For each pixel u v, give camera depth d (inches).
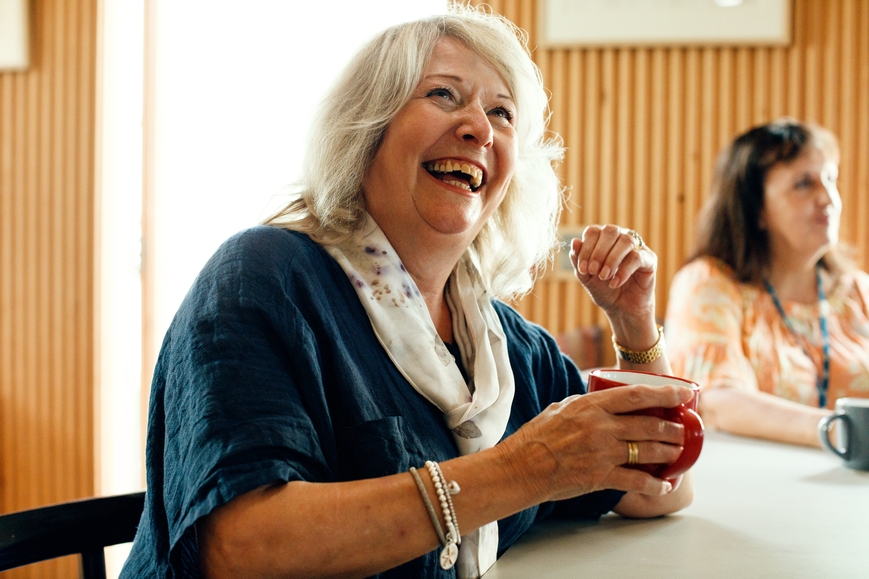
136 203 146.6
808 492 44.6
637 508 39.4
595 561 32.7
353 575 26.1
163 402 31.5
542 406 44.6
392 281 35.9
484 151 37.6
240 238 33.2
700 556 33.3
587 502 39.6
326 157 37.2
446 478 27.1
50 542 33.5
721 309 73.7
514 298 49.1
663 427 28.2
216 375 27.7
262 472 25.7
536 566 32.1
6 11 143.9
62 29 144.3
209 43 139.5
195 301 30.4
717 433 64.0
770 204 76.2
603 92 137.6
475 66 38.7
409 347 34.9
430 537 26.4
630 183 137.7
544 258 49.2
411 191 37.1
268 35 138.3
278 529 25.3
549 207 47.6
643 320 42.8
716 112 135.8
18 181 146.2
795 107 134.3
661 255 137.6
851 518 39.2
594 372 33.2
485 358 38.6
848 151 133.4
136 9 145.6
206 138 139.9
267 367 28.7
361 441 31.1
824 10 133.5
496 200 40.5
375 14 135.2
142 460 147.3
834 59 133.2
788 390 72.7
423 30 38.2
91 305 144.2
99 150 143.5
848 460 50.2
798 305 76.8
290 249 33.7
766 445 58.9
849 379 73.1
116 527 35.4
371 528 25.8
